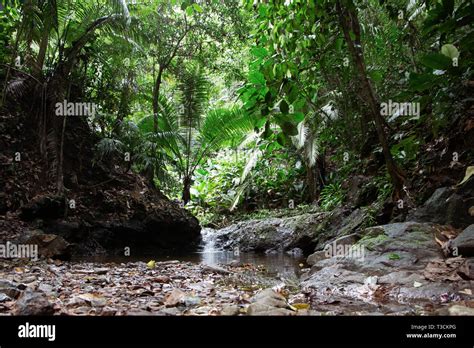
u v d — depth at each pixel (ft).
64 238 22.57
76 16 26.78
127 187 28.48
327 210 27.45
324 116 27.27
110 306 9.65
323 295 11.49
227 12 32.09
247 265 19.94
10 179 22.72
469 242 12.80
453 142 18.40
